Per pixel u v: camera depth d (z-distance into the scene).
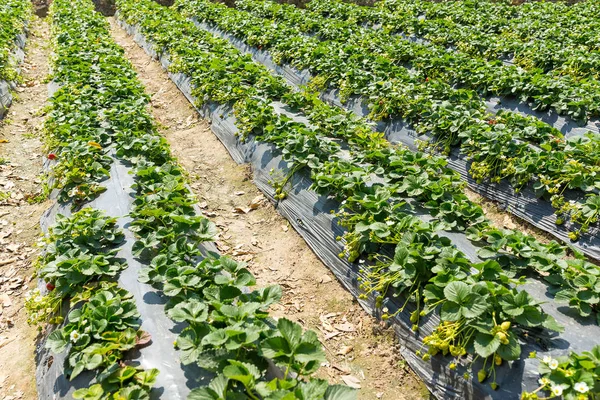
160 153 6.19
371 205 4.59
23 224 6.06
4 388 3.83
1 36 11.52
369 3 18.59
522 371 3.09
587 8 14.98
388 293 4.24
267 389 2.67
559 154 5.65
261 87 8.41
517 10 15.49
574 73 8.92
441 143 6.96
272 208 6.18
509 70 8.60
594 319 3.45
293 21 13.98
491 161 6.17
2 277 5.19
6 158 7.53
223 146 7.85
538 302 3.29
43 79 10.74
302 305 4.72
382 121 7.90
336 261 4.95
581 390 2.69
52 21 15.82
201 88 8.88
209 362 2.91
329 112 6.99
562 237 5.32
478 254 4.10
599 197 5.09
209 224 4.56
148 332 3.41
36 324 3.91
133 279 4.00
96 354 3.08
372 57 9.76
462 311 3.27
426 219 4.75
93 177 5.67
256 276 5.12
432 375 3.59
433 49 10.53
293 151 6.00
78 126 6.77
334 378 3.91
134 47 14.03
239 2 17.31
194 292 3.68
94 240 4.36
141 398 2.84
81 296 3.75
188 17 16.19
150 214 4.55
